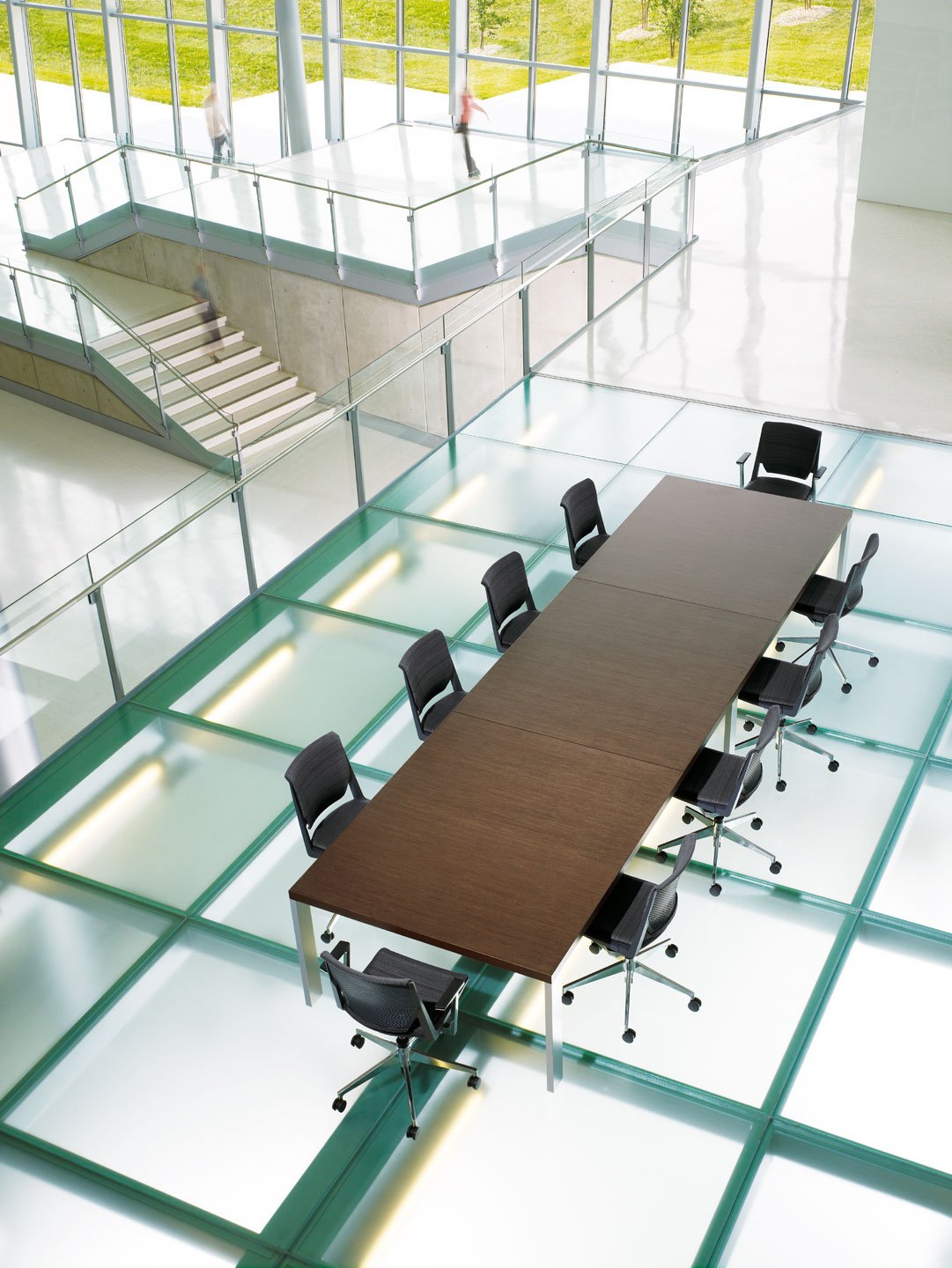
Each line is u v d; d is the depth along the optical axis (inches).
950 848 225.5
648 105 634.2
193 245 581.0
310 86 706.2
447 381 366.6
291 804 248.8
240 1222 173.5
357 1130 184.9
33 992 212.2
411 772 209.8
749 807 237.3
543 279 398.0
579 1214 170.6
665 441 358.6
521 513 333.4
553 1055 183.5
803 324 422.6
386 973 189.8
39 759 274.2
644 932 187.0
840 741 251.9
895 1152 176.7
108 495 523.5
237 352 585.3
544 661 237.8
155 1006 207.3
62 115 789.9
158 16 717.9
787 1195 171.8
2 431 579.8
